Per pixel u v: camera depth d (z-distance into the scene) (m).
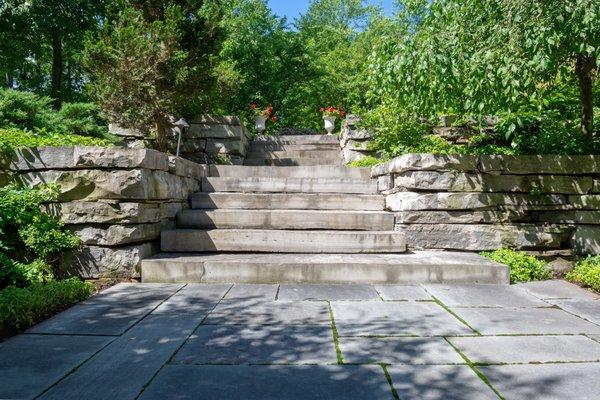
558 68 4.61
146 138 8.05
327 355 2.26
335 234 4.53
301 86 19.22
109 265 3.90
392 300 3.37
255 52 17.55
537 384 1.91
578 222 4.70
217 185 5.89
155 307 3.16
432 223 4.67
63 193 3.86
